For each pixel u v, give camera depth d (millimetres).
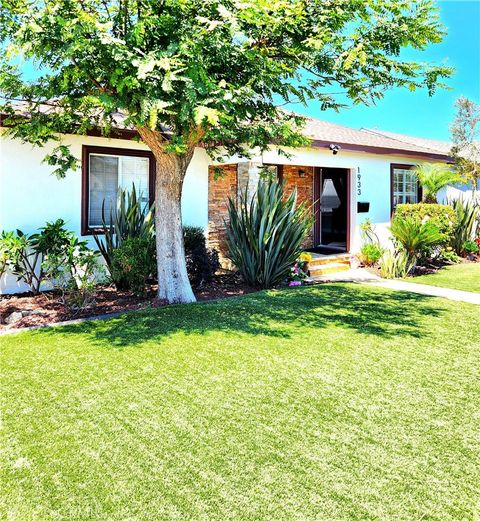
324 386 4160
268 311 6891
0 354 5039
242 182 10781
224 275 10273
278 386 4152
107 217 9523
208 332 5727
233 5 5465
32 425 3453
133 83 4824
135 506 2562
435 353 5098
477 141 16641
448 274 11406
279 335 5676
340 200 14438
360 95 7203
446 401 3873
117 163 9586
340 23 6559
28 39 5145
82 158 9000
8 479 2814
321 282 10148
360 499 2607
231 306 7117
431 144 19688
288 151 11055
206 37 5395
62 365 4680
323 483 2748
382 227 13859
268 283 9078
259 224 9000
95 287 7957
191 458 3010
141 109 4953
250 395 3959
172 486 2729
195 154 10656
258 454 3049
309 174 14430
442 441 3230
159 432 3336
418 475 2830
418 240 11453
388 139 16516
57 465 2949
